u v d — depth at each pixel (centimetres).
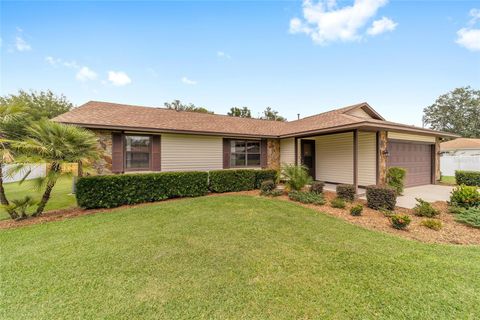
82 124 740
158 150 920
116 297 247
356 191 764
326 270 301
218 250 364
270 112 3581
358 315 219
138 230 458
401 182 858
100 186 641
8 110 539
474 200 585
